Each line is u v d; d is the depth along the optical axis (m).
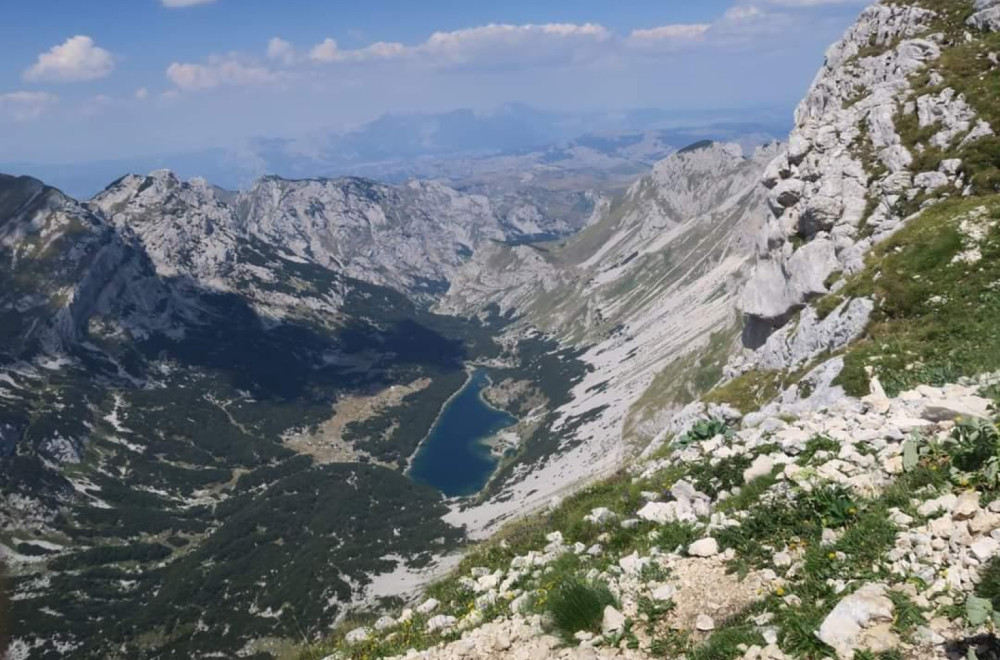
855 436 13.77
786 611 9.26
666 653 9.70
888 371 27.91
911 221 44.19
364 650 14.05
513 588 14.60
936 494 10.44
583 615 11.09
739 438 16.91
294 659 16.08
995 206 36.69
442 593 16.78
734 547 11.84
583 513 17.64
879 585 8.91
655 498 15.90
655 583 11.52
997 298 29.33
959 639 7.59
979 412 12.91
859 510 10.99
